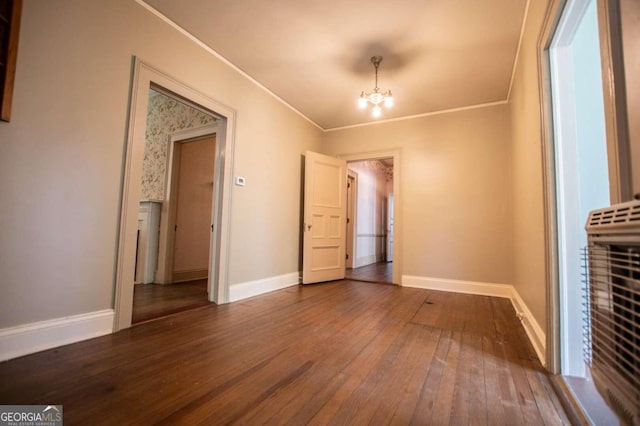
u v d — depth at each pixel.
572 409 1.25
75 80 1.87
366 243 6.79
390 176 8.67
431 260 4.00
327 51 2.83
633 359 0.65
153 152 4.29
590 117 1.69
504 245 3.62
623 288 0.70
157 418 1.15
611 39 0.90
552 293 1.61
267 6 2.27
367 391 1.39
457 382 1.48
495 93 3.56
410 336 2.13
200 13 2.36
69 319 1.84
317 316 2.61
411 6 2.22
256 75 3.30
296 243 4.26
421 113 4.21
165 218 3.96
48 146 1.75
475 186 3.83
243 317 2.54
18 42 1.61
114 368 1.56
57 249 1.79
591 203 1.64
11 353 1.60
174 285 3.84
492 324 2.43
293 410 1.23
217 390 1.37
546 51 1.68
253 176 3.40
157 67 2.34
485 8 2.21
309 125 4.58
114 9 2.07
